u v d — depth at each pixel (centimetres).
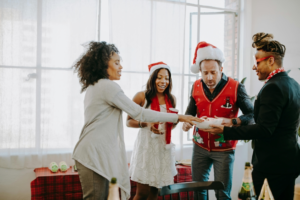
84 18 304
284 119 168
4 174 286
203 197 226
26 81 288
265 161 171
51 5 295
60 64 298
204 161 235
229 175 224
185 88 361
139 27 324
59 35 297
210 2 374
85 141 167
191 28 366
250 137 172
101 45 176
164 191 145
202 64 221
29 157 289
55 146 297
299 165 168
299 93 175
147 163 204
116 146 174
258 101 177
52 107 295
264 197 103
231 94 223
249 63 381
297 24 361
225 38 384
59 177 259
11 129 283
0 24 281
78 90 301
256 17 379
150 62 328
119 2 318
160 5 331
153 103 212
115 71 179
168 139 208
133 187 274
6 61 283
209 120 194
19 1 285
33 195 254
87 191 167
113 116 173
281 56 173
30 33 289
